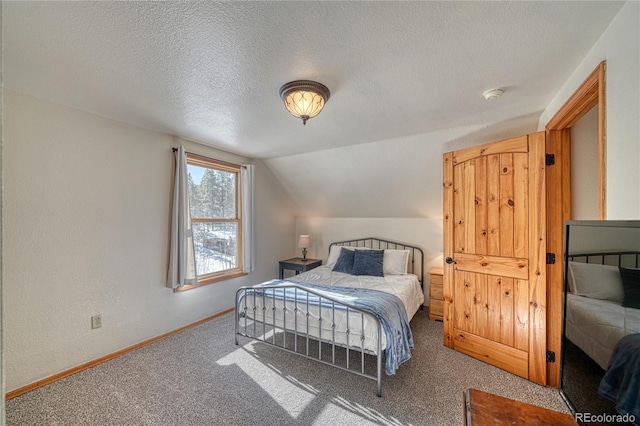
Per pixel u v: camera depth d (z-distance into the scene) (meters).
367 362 2.47
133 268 2.70
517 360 2.25
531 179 2.19
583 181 2.08
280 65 1.64
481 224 2.48
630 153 1.16
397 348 2.12
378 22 1.29
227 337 2.95
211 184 3.54
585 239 0.97
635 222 0.75
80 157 2.33
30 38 1.39
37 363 2.10
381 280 3.34
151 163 2.85
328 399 1.97
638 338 0.73
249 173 3.90
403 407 1.88
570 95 1.80
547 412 1.06
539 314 2.14
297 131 2.86
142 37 1.39
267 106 2.22
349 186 4.03
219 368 2.36
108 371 2.30
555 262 2.11
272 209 4.54
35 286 2.10
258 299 2.67
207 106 2.23
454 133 2.86
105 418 1.79
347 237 4.67
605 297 0.86
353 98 2.09
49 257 2.17
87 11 1.21
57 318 2.20
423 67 1.68
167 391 2.05
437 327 3.25
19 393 2.00
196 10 1.21
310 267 4.49
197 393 2.03
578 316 1.01
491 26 1.32
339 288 2.83
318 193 4.39
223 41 1.42
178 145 3.09
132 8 1.20
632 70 1.14
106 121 2.49
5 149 1.99
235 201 3.87
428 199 3.76
